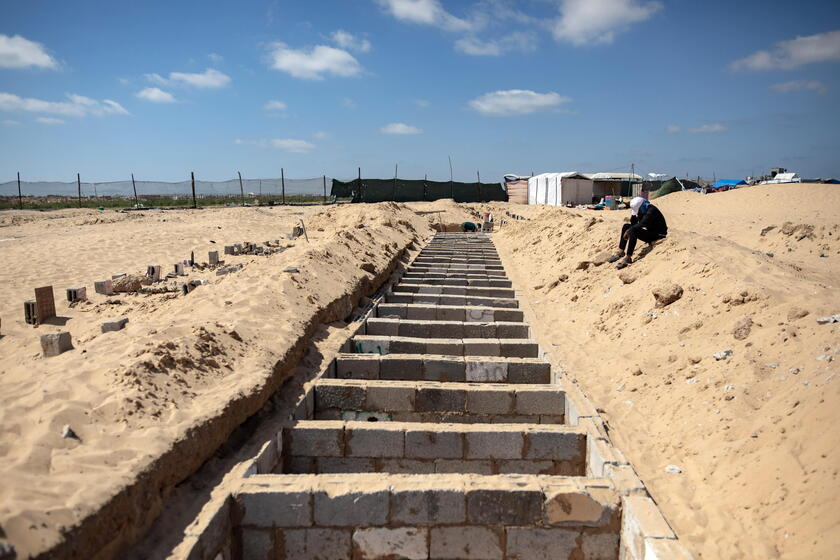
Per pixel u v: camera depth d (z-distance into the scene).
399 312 10.12
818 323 5.37
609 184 38.31
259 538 4.32
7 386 4.58
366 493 4.29
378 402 6.33
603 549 4.36
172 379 4.90
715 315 6.72
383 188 37.22
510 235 22.42
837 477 3.57
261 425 5.34
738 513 3.90
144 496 3.64
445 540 4.36
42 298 8.55
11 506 2.97
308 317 7.69
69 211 27.69
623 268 9.98
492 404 6.31
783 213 20.17
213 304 7.44
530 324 9.07
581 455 5.39
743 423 4.66
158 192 44.78
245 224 21.91
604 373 6.84
